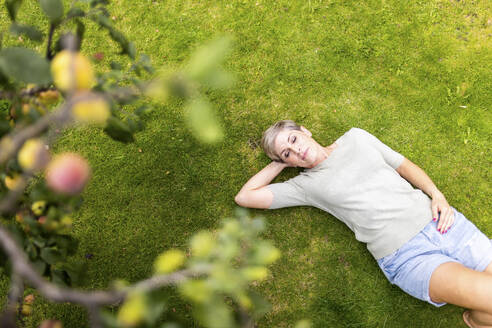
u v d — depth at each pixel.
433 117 2.62
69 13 1.22
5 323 0.96
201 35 2.75
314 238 2.52
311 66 2.71
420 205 2.24
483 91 2.60
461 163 2.55
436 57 2.67
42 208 1.19
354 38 2.73
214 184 2.59
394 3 2.74
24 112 1.09
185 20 2.77
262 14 2.77
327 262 2.49
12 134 1.04
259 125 2.66
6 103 2.51
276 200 2.39
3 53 0.78
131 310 0.73
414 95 2.65
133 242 2.50
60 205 1.22
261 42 2.74
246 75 2.71
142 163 2.59
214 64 0.47
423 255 2.15
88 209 2.53
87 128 2.60
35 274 0.72
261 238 2.52
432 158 2.57
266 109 2.68
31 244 1.24
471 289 1.88
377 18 2.73
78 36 1.17
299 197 2.38
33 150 0.88
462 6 2.71
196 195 2.57
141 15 2.77
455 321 2.34
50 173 0.79
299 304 2.44
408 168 2.37
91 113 0.69
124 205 2.54
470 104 2.61
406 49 2.70
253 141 2.65
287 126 2.39
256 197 2.38
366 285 2.44
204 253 0.79
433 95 2.64
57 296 0.70
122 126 1.19
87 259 2.46
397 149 2.60
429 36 2.70
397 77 2.68
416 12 2.72
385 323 2.38
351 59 2.71
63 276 1.35
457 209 2.50
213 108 2.66
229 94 2.68
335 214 2.38
